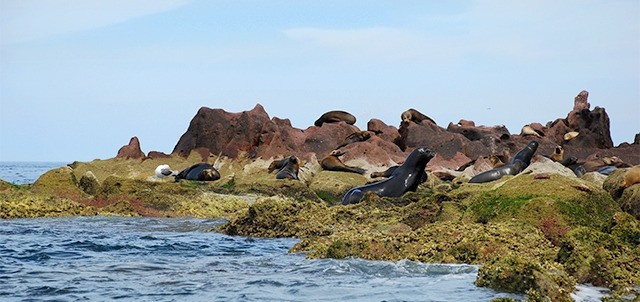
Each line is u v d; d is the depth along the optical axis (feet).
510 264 129.08
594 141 583.58
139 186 331.98
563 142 592.60
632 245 146.82
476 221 185.37
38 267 164.35
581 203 182.60
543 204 176.96
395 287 132.16
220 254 188.24
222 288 135.85
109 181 335.26
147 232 242.58
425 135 524.93
